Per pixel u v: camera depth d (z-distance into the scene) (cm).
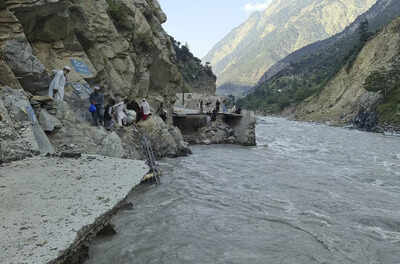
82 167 781
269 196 1078
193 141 2633
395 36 7856
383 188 1263
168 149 1789
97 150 1071
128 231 725
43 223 459
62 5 1342
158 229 743
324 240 728
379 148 2895
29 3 1216
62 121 1080
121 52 1923
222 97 4400
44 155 853
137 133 1556
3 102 866
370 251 684
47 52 1384
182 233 726
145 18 2536
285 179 1356
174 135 1978
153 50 2486
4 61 1009
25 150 809
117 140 1153
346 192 1177
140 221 791
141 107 1736
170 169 1447
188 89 8188
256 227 789
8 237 411
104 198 575
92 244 646
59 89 1173
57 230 440
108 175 727
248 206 956
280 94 19762
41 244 398
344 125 7062
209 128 2764
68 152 882
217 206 940
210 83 12381
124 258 595
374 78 7125
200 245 667
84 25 1623
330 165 1788
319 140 3572
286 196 1090
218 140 2702
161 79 2762
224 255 628
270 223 821
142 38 2298
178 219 815
